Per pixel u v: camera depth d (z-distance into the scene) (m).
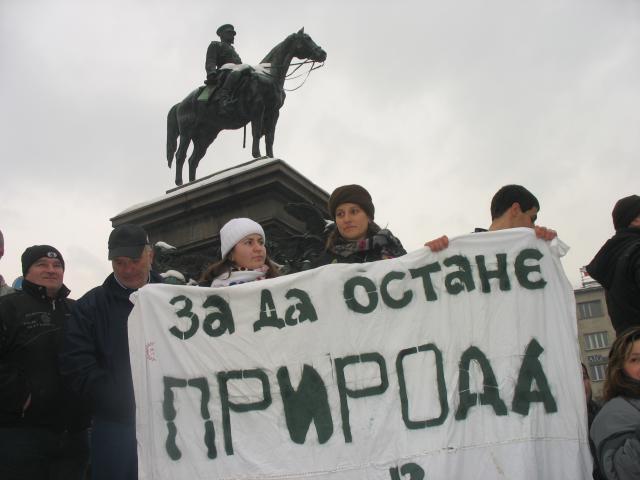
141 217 10.41
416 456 3.23
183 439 3.42
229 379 3.48
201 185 9.85
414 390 3.34
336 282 3.54
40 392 4.00
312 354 3.46
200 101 12.85
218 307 3.58
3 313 4.06
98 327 3.86
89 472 5.70
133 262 3.93
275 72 12.98
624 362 3.14
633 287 3.44
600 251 3.69
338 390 3.39
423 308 3.46
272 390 3.43
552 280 3.48
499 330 3.41
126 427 3.69
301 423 3.36
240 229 4.02
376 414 3.32
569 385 3.32
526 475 3.15
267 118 12.84
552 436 3.24
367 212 3.98
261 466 3.33
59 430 4.11
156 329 3.58
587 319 59.12
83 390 3.65
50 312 4.22
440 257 3.53
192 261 9.77
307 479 3.27
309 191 9.90
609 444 3.03
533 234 3.54
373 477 3.24
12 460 3.90
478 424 3.26
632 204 3.67
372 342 3.44
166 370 3.53
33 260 4.25
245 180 9.49
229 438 3.39
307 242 9.21
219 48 13.18
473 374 3.34
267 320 3.54
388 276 3.52
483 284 3.48
